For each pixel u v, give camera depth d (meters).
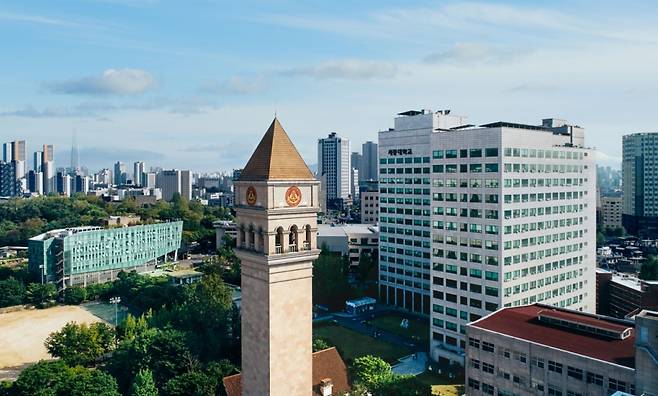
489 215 144.00
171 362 121.12
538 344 101.31
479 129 146.25
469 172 148.88
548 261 156.25
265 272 68.12
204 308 148.75
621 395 73.62
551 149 156.75
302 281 70.81
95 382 106.94
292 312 70.00
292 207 69.50
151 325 158.62
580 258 168.88
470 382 114.50
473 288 147.62
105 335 149.62
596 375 91.81
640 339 84.75
